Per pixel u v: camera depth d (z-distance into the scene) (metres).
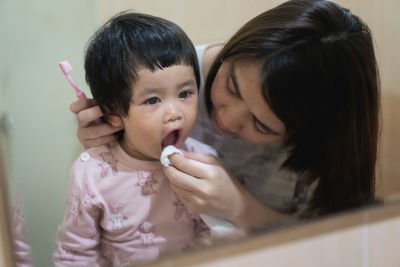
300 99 0.47
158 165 0.53
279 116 0.48
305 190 0.55
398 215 0.55
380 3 0.54
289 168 0.56
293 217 0.51
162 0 0.47
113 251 0.49
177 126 0.49
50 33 0.39
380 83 0.55
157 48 0.46
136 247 0.50
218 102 0.52
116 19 0.45
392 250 0.57
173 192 0.53
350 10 0.54
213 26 0.50
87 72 0.43
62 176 0.43
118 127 0.49
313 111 0.49
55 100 0.41
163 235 0.51
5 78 0.37
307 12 0.46
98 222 0.50
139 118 0.47
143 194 0.52
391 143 0.57
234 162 0.56
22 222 0.39
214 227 0.49
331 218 0.52
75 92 0.42
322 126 0.51
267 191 0.56
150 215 0.52
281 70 0.45
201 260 0.46
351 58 0.48
